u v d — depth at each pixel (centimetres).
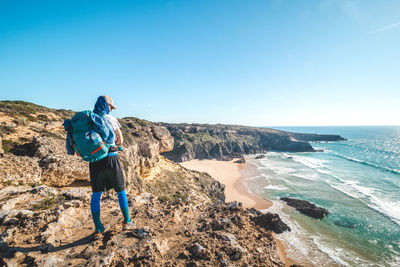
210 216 607
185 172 4141
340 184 4941
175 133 12094
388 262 1997
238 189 4838
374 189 4491
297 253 2084
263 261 415
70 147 320
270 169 7069
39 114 3017
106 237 355
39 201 500
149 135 3738
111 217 453
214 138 12594
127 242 350
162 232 440
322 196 4044
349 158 9300
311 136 18375
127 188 1861
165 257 348
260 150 13100
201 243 400
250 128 19300
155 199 654
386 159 8956
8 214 387
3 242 301
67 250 312
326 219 2978
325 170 6719
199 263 344
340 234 2523
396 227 2714
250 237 516
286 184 5034
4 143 1191
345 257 2056
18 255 279
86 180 1069
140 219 475
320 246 2230
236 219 586
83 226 400
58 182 952
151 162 3225
